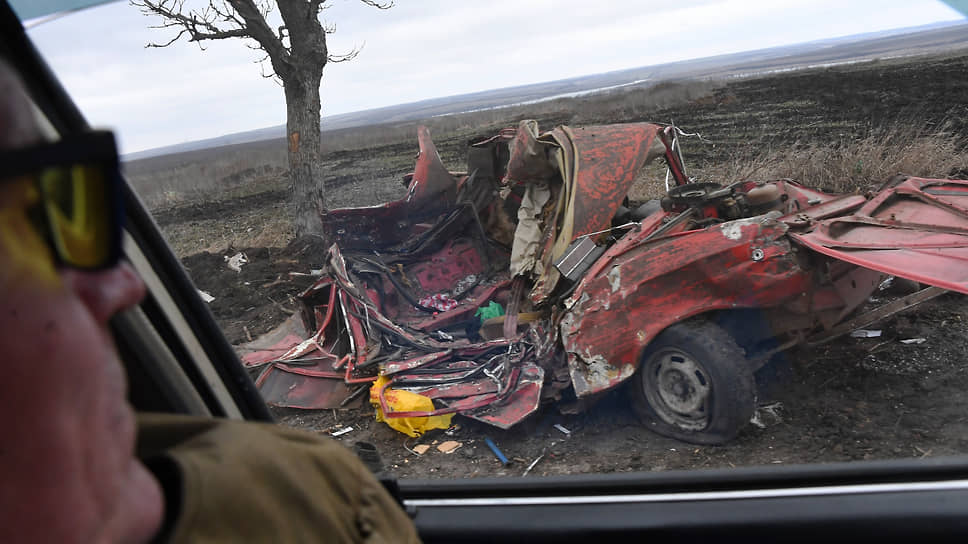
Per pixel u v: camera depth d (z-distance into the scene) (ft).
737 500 4.57
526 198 15.92
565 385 11.73
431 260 18.79
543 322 13.47
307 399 13.64
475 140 19.90
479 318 16.58
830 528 4.18
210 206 54.60
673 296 10.74
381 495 2.48
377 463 4.64
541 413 11.72
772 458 9.17
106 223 1.35
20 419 1.15
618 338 10.96
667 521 4.49
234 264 29.25
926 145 24.48
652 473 4.97
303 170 29.99
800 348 11.96
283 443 2.27
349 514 2.31
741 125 43.32
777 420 10.12
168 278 3.59
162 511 1.62
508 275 18.20
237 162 85.61
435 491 5.32
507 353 12.78
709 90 82.64
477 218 18.88
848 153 25.31
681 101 76.59
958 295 13.17
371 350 13.83
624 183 13.85
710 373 9.96
